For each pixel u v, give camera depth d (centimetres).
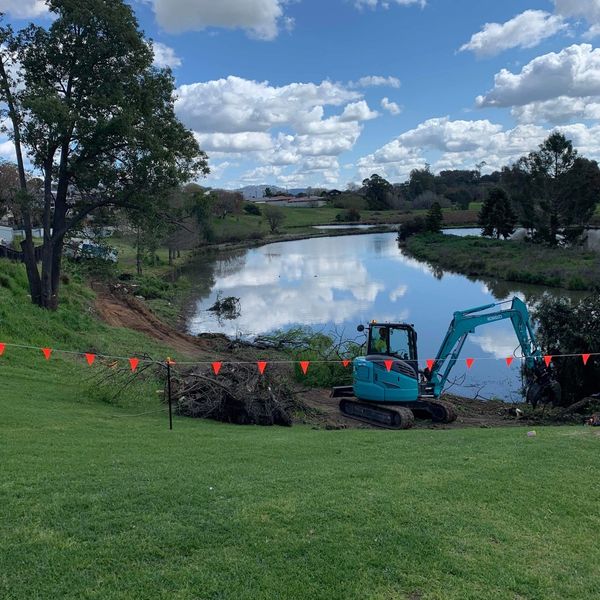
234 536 584
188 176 2428
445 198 16950
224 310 3941
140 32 2230
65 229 2395
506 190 7300
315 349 2358
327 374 2155
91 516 621
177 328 3384
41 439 962
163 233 2597
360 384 1612
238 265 6781
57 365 1733
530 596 505
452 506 682
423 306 3931
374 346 1670
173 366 1670
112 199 2389
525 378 2061
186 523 610
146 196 2383
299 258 7469
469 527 625
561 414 1720
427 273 5688
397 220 14100
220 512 639
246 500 678
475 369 2438
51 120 2023
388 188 17325
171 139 2373
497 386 2225
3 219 4922
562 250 5653
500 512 671
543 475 802
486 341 2900
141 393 1468
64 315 2392
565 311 1945
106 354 2066
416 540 587
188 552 553
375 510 657
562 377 1912
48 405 1270
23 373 1560
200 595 485
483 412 1833
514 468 835
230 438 1107
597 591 516
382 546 573
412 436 1173
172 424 1241
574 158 6125
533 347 1719
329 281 5281
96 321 2723
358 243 9656
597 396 1811
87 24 2114
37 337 1983
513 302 1647
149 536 577
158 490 702
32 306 2272
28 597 475
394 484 754
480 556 563
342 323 3406
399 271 5900
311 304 4119
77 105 2172
